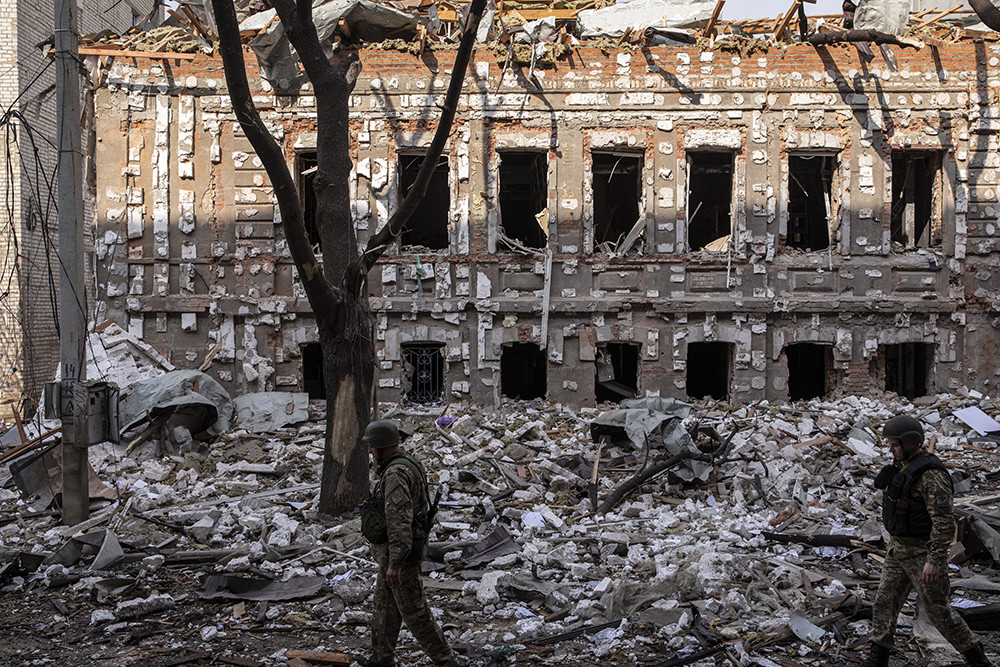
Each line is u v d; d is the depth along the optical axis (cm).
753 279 1759
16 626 773
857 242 1762
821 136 1748
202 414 1518
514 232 2238
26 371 2058
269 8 1836
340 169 1098
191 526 1063
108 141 1712
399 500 579
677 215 1756
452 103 983
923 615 738
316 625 768
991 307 1766
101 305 1716
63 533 1022
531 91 1741
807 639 711
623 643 718
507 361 2073
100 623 775
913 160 1845
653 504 1162
